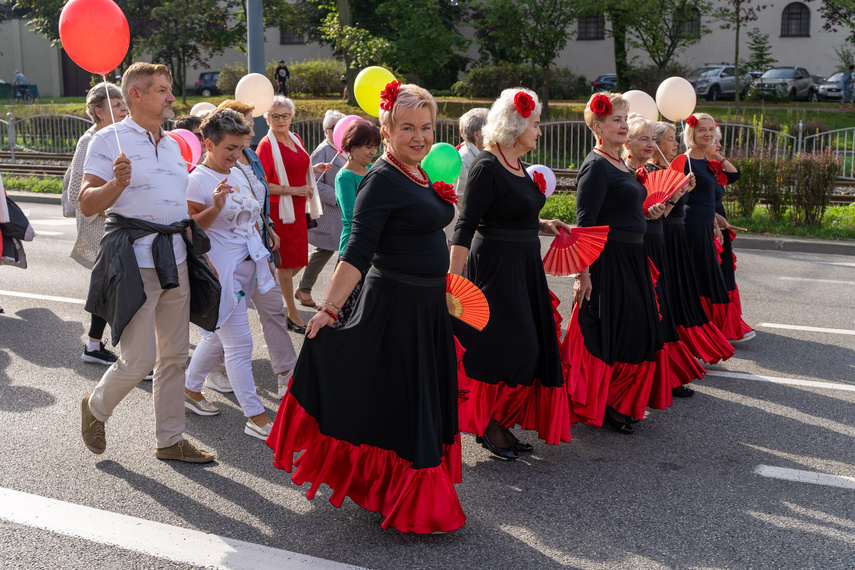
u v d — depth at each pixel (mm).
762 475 4008
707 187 5844
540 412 4191
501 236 4047
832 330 6707
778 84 29547
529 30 22500
